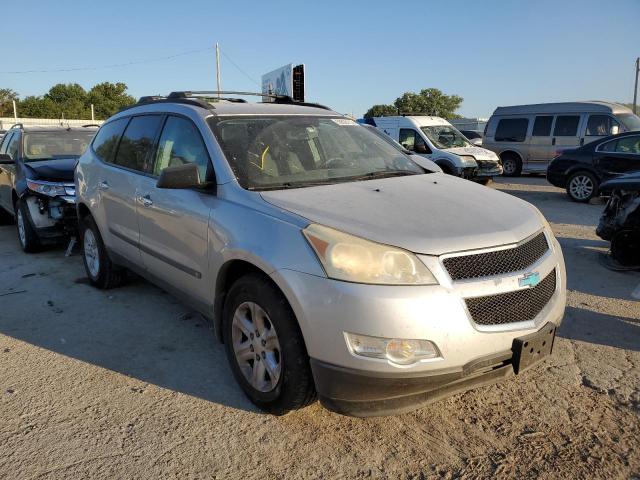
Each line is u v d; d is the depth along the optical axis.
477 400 3.38
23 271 6.34
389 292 2.59
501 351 2.76
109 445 2.97
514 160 16.69
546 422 3.14
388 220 2.89
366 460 2.83
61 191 6.79
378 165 4.14
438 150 13.63
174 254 3.91
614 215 6.06
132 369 3.85
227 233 3.24
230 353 3.40
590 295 5.25
